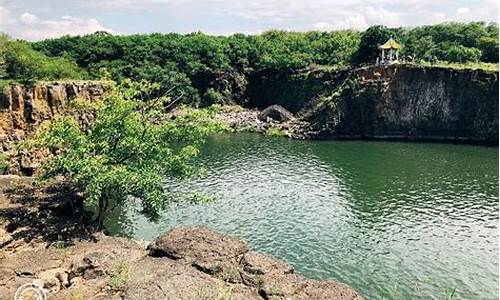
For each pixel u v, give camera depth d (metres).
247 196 56.69
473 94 100.44
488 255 40.62
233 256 24.66
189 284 21.80
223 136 103.94
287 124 111.81
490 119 99.00
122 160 34.72
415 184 62.75
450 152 86.25
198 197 40.06
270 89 135.00
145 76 126.94
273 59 135.62
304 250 41.34
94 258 24.11
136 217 46.72
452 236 44.72
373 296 33.94
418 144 95.88
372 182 63.75
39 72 76.94
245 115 123.81
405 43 127.81
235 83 137.88
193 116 37.06
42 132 33.38
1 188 35.34
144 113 36.69
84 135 33.62
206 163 75.31
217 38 153.25
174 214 49.16
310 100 120.56
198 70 137.25
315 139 102.00
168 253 25.17
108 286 22.02
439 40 129.62
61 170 32.69
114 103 34.59
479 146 93.62
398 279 36.41
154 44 140.38
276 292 21.30
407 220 48.91
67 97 67.00
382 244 42.75
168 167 35.91
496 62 116.88
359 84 107.06
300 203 54.22
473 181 64.38
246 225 46.97
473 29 127.62
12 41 78.94
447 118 103.12
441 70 102.50
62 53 132.38
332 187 61.12
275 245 42.31
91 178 31.00
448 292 34.59
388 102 105.44
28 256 24.98
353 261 39.28
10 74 72.56
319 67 129.88
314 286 22.23
